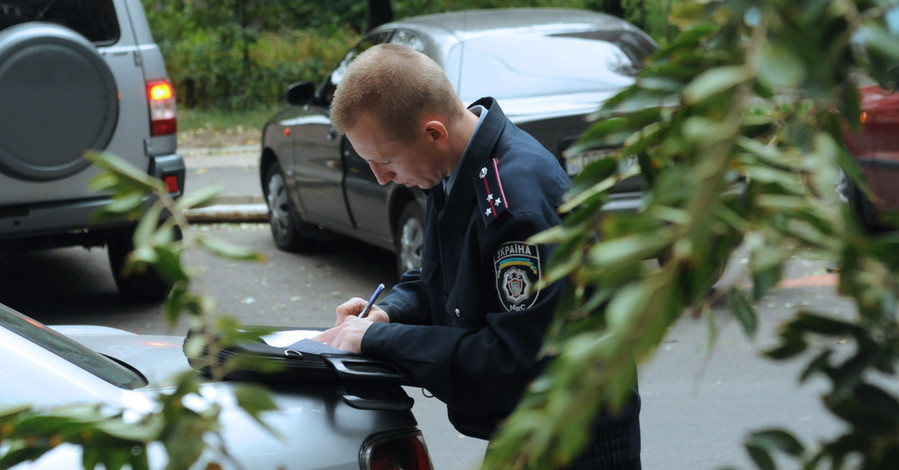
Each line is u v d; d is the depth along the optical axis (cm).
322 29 2198
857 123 75
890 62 72
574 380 71
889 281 76
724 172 70
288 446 230
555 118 645
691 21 80
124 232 734
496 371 221
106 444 99
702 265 72
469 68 704
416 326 239
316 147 845
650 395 559
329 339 254
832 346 86
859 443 84
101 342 311
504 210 223
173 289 97
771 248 77
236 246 97
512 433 74
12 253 724
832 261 78
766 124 81
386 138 234
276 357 233
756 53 71
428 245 256
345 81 238
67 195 685
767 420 519
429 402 561
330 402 244
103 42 707
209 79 1992
